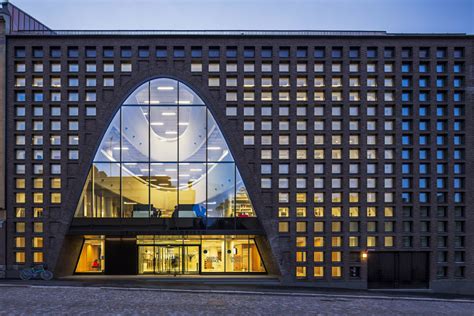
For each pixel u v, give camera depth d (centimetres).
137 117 2828
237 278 2764
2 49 2786
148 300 1878
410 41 2853
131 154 2814
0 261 2698
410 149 2833
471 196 2803
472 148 2823
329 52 2844
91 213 2781
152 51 2838
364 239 2758
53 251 2714
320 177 2802
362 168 2795
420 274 2802
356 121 2841
